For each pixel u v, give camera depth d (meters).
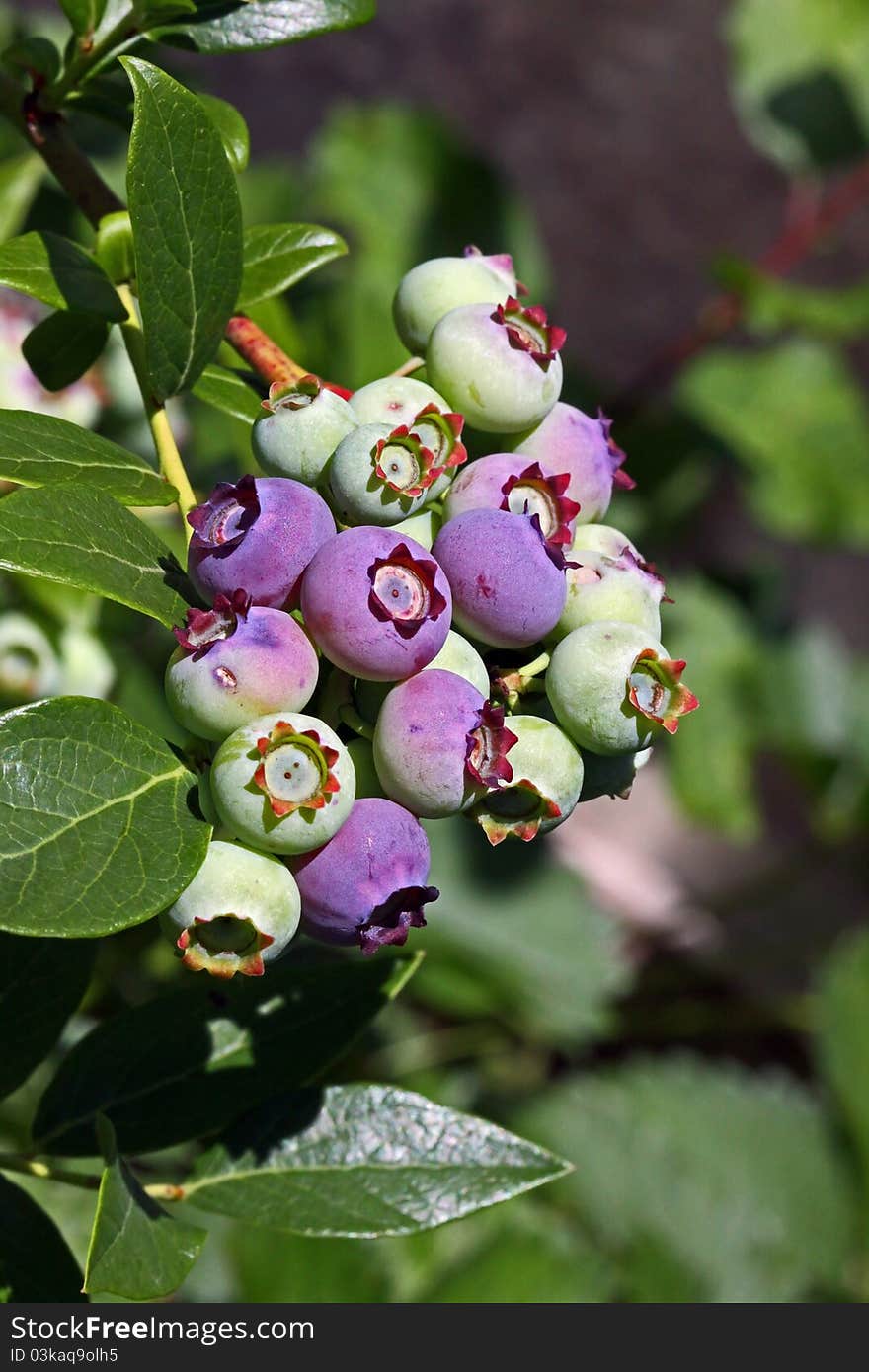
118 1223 0.32
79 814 0.30
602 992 0.68
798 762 0.82
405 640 0.30
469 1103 0.69
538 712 0.32
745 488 0.82
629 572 0.32
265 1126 0.35
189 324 0.34
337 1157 0.35
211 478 0.56
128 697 0.51
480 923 0.67
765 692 0.81
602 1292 0.60
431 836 0.67
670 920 0.89
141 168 0.33
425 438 0.32
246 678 0.30
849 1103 0.74
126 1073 0.35
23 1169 0.35
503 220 0.75
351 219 0.72
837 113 0.77
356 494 0.31
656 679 0.31
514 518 0.31
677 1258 0.69
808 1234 0.71
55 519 0.31
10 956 0.36
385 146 0.73
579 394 0.80
